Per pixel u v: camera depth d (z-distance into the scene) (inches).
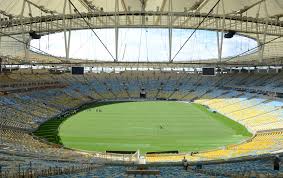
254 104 3272.6
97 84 4643.2
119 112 3368.6
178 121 2896.2
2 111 2554.1
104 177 989.8
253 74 4291.3
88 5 2497.5
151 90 4626.0
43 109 3053.6
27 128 2356.1
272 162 1290.6
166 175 1039.0
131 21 2783.0
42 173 1009.5
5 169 1030.4
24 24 2262.6
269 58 3334.2
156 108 3681.1
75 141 2126.0
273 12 2486.5
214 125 2714.1
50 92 3767.2
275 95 3253.0
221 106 3567.9
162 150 1945.1
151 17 2746.1
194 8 2517.2
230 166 1247.5
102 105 3873.0
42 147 1786.4
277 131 2287.2
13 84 3262.8
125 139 2220.7
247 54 3688.5
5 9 2357.3
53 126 2564.0
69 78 4589.1
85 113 3267.7
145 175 1037.8
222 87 4379.9
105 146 2030.0
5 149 1475.1
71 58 3617.1
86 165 1243.2
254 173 1059.9
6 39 3395.7
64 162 1306.6
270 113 2822.3
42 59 3703.3
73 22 2415.1
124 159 1573.6
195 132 2447.1
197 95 4340.6
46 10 2508.6
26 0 2172.7
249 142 2054.6
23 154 1398.9
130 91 4571.9
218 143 2106.3
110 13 2170.3
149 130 2516.0
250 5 2383.1
